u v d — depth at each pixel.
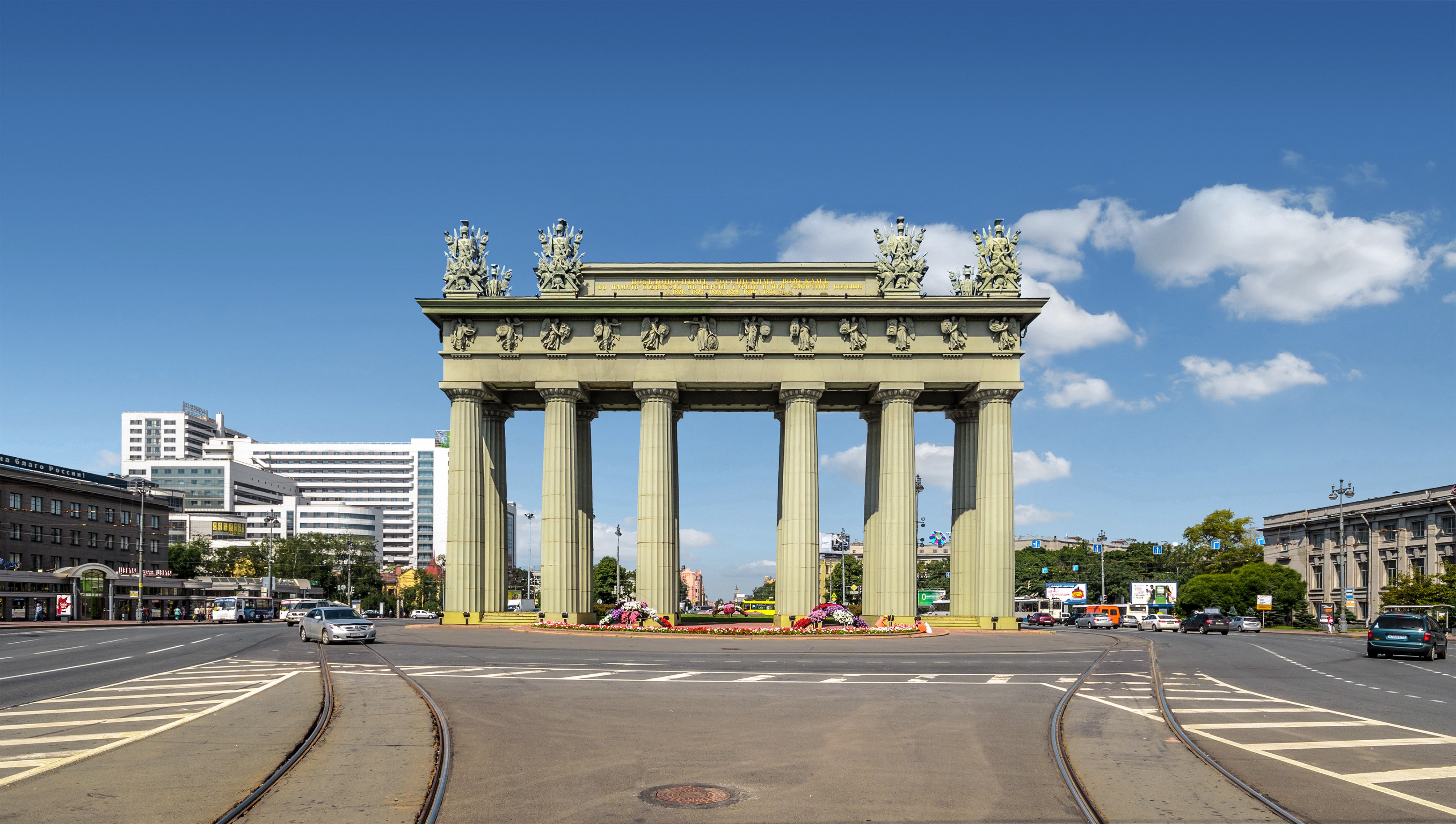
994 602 61.75
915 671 32.06
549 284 63.69
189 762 14.60
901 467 61.94
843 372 62.75
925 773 14.09
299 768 14.23
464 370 63.25
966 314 62.47
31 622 96.31
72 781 13.30
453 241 64.56
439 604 196.62
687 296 63.03
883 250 63.81
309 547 171.12
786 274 63.81
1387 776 14.12
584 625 60.25
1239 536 144.25
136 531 132.50
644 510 61.81
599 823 11.28
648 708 21.20
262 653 40.16
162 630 70.06
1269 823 11.52
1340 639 69.12
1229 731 18.44
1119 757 15.52
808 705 21.83
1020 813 11.88
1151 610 126.06
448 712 20.20
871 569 66.56
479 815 11.64
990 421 62.47
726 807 12.08
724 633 54.00
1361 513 123.44
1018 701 23.09
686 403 68.25
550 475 62.38
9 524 108.06
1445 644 44.88
